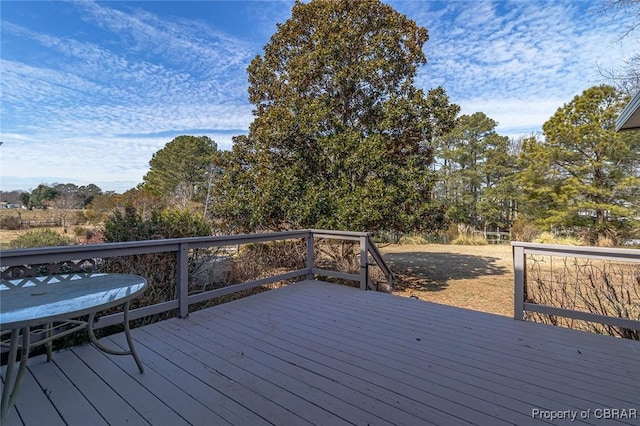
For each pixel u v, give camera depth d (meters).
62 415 1.77
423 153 8.52
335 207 7.06
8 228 20.59
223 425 1.70
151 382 2.12
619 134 11.66
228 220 8.02
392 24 8.05
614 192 12.21
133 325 3.79
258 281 4.27
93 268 3.56
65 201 23.58
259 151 8.09
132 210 5.48
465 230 18.97
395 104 7.64
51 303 1.79
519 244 3.32
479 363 2.42
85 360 2.42
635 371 2.30
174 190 25.88
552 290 4.04
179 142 29.39
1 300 1.84
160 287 4.34
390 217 7.02
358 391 2.03
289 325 3.19
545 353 2.59
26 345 1.75
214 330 3.04
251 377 2.20
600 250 2.95
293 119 7.34
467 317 3.44
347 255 6.89
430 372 2.28
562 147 13.06
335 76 7.61
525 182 14.31
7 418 1.69
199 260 5.04
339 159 7.40
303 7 8.36
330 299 4.09
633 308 3.55
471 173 21.34
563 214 12.82
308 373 2.25
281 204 7.24
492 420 1.75
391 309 3.71
